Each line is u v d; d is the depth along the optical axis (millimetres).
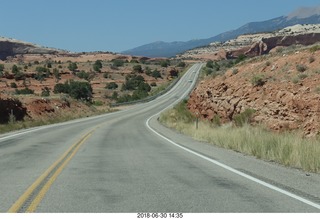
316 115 23484
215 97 38031
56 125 44750
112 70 197875
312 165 13148
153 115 68938
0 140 26125
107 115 71188
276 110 26672
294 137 19047
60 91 121000
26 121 45625
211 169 13609
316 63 29172
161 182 11250
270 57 37625
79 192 9898
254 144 18078
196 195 9547
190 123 41094
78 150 19984
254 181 11328
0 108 42719
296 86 26812
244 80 34625
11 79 151375
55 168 13906
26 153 18797
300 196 9406
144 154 18266
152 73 192250
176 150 19969
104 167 14172
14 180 11609
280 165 14500
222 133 23984
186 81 151125
